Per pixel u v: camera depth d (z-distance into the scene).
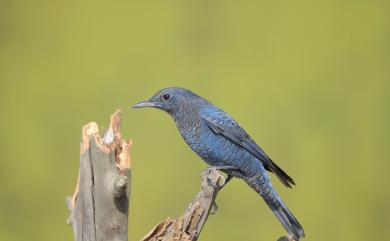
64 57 18.69
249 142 11.00
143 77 18.39
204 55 18.58
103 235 8.12
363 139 18.03
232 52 18.61
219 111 11.12
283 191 17.00
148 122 17.38
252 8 18.86
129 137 17.28
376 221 17.55
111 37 18.69
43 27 19.00
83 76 18.44
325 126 17.84
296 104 17.92
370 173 17.73
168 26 18.73
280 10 18.86
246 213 16.53
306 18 18.81
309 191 17.14
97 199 8.09
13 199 17.58
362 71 18.52
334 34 18.73
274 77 18.23
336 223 17.23
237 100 17.97
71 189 17.53
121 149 8.20
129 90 18.23
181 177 16.86
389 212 17.58
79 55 18.66
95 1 18.92
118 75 18.38
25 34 19.02
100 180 8.06
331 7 18.88
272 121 17.77
